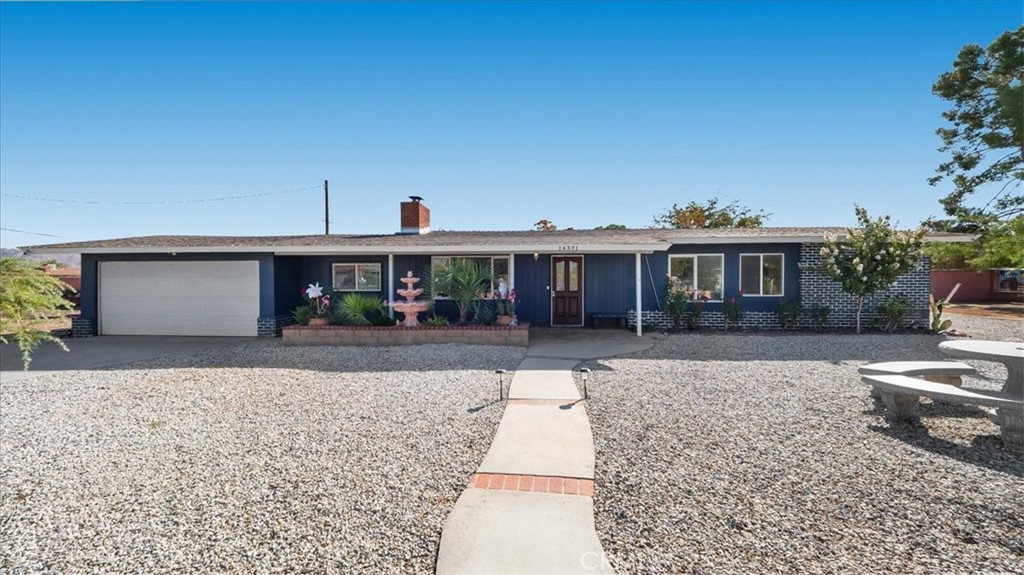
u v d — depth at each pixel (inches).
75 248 486.6
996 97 730.2
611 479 150.5
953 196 836.0
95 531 121.8
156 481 151.4
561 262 549.6
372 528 122.4
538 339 450.0
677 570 103.8
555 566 105.9
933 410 220.8
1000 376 295.7
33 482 151.4
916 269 489.1
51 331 532.7
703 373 306.8
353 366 336.2
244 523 125.0
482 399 247.1
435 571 104.4
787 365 331.9
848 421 206.7
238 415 222.2
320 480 151.2
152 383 287.9
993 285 946.1
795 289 503.8
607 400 243.3
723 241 488.7
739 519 125.4
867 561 106.5
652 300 526.0
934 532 118.2
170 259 514.3
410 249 470.9
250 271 504.7
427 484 147.9
